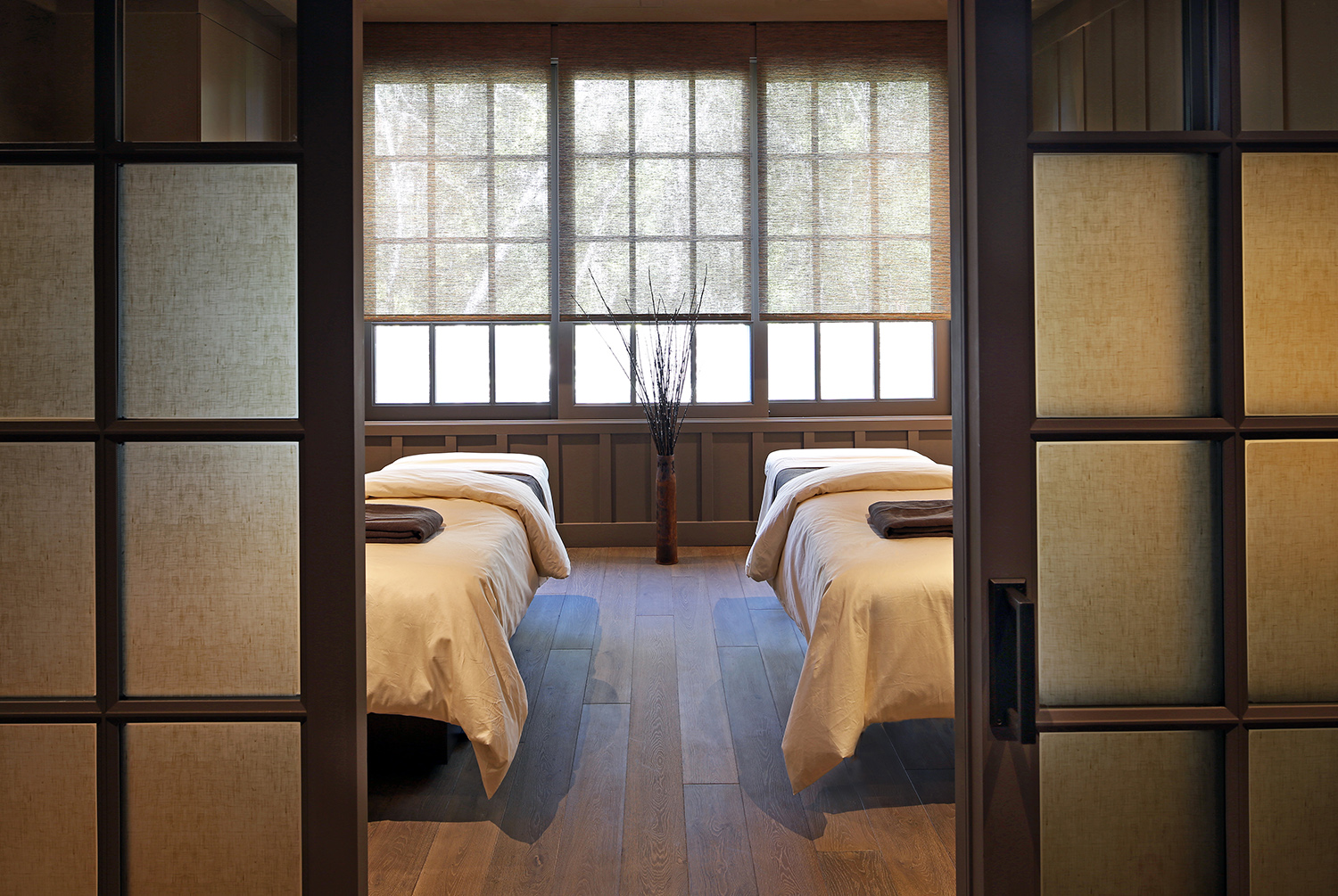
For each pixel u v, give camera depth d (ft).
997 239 3.63
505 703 7.18
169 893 3.85
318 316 3.72
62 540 3.78
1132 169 3.69
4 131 3.72
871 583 7.29
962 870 3.89
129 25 3.71
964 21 3.67
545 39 16.08
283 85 3.73
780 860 6.29
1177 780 3.77
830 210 16.26
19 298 3.75
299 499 3.78
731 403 17.08
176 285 3.77
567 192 16.24
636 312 16.42
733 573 14.87
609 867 6.20
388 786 7.48
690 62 16.15
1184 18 3.68
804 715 7.04
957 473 3.85
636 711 9.04
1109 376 3.72
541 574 10.84
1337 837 3.76
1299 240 3.71
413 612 7.18
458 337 17.22
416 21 15.99
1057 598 3.73
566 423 16.65
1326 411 3.74
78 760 3.79
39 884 3.83
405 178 16.16
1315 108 3.68
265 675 3.83
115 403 3.76
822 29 16.10
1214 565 3.76
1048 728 3.71
